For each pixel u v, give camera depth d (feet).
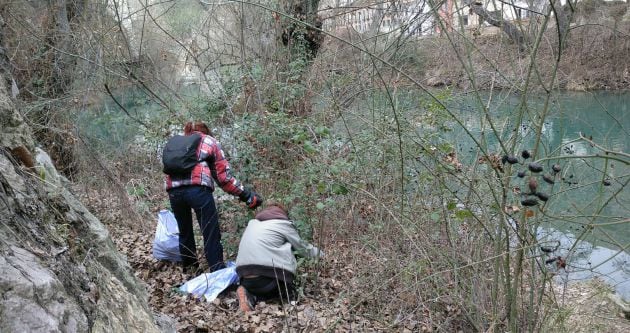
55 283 6.30
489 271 15.58
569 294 18.85
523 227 12.41
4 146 8.81
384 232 17.76
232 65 23.76
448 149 15.10
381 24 24.94
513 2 14.93
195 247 18.24
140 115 28.53
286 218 17.08
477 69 18.76
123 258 10.76
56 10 25.89
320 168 17.33
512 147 12.58
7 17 23.54
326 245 19.60
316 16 24.72
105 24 27.02
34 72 24.16
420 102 20.51
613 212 21.11
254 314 15.60
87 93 26.35
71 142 25.04
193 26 28.89
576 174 18.44
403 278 15.64
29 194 7.95
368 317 15.67
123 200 23.20
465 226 16.34
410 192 18.62
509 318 13.08
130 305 8.75
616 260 20.53
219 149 17.38
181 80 29.43
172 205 17.42
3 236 6.47
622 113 33.96
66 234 8.09
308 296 17.16
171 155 16.92
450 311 15.96
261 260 16.11
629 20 34.55
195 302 16.03
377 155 18.38
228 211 19.80
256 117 19.92
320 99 22.58
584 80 23.03
